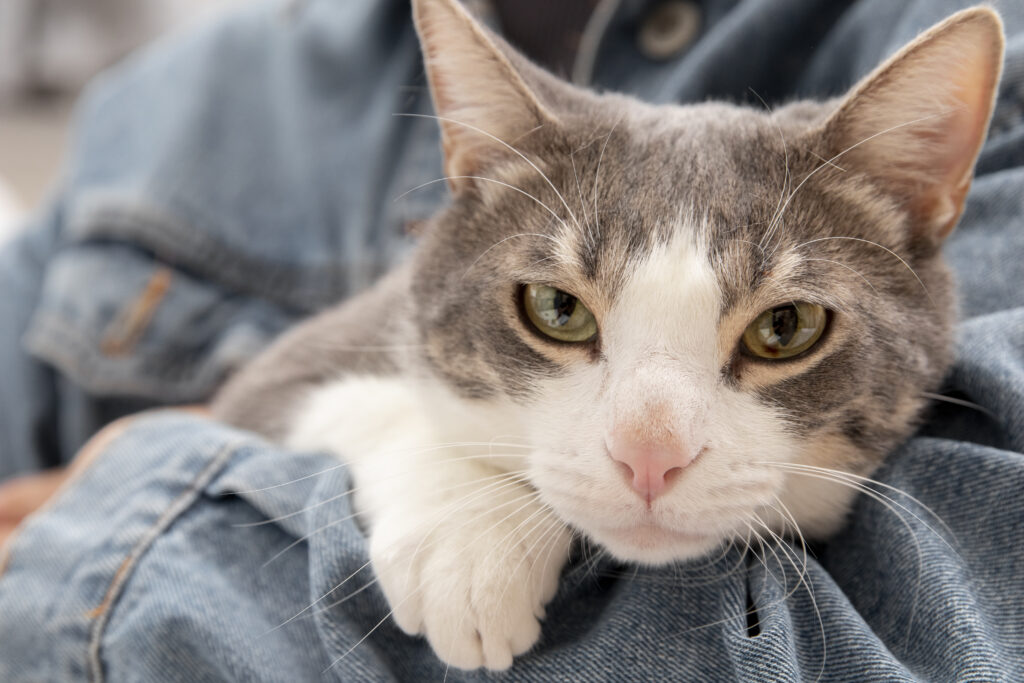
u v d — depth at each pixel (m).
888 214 0.29
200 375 0.45
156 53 0.53
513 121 0.30
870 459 0.29
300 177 0.46
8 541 0.31
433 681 0.27
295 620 0.28
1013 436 0.27
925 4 0.33
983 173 0.32
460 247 0.31
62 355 0.44
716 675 0.26
